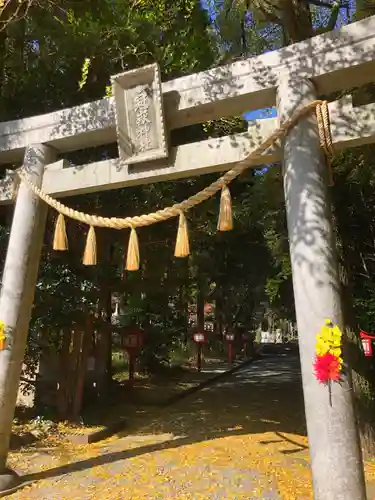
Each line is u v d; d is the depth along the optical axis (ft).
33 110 29.94
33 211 20.53
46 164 21.18
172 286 41.75
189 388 42.86
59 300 27.81
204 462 20.36
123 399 36.40
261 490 17.37
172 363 58.80
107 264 32.48
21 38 28.43
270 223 36.06
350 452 13.50
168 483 18.19
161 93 18.08
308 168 15.58
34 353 28.66
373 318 27.53
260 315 114.93
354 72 15.96
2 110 28.71
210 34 28.30
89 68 28.78
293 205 15.60
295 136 15.93
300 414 31.32
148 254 36.81
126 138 18.84
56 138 20.83
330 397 13.79
